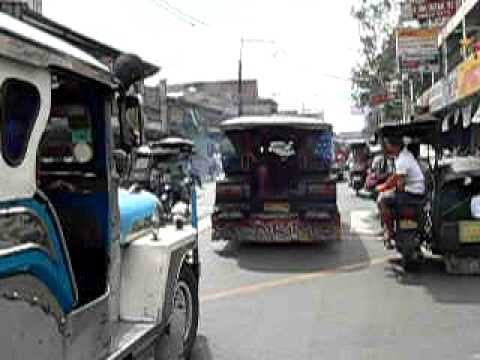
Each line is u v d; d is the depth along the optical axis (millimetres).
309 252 12734
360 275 10422
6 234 3262
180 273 6000
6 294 3201
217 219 13195
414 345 6719
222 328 7418
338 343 6816
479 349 6570
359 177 27703
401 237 10445
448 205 10273
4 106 3299
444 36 26172
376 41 40062
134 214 5645
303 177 13531
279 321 7707
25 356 3365
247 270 10992
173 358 5887
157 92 41062
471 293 9055
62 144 4770
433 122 10938
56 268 3746
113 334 4875
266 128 13602
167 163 18172
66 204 4793
